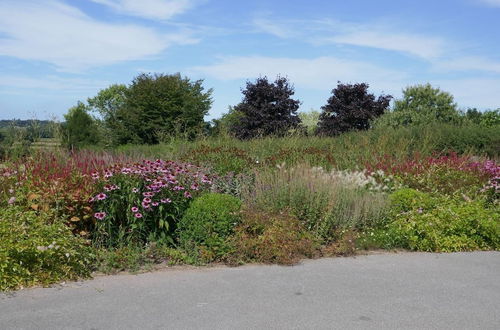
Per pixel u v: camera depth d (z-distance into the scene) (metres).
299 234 7.53
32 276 5.47
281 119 27.89
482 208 9.13
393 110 27.41
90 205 6.95
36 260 5.59
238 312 4.75
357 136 17.89
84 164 8.65
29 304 4.84
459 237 8.14
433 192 10.70
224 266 6.58
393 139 16.69
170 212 7.24
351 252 7.49
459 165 12.41
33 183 7.28
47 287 5.38
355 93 29.05
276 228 7.31
